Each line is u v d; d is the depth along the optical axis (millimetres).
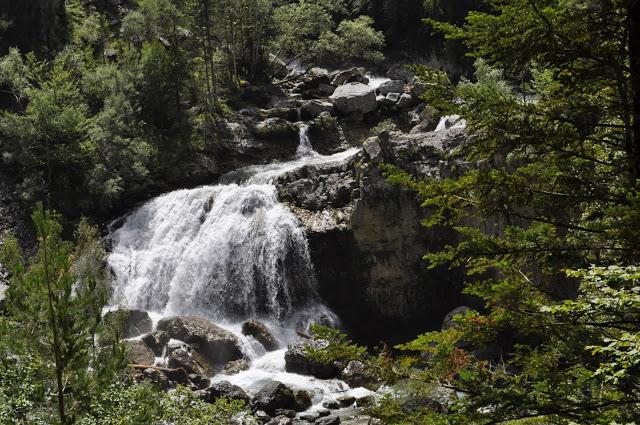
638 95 7371
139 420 12883
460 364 7617
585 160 8000
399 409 7691
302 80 56438
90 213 40688
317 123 47688
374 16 67625
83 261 26609
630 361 6215
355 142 47656
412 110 49875
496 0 7414
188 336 28719
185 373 25922
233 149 45250
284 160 45531
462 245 7727
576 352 7484
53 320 11086
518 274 8352
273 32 57656
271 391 23703
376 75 61125
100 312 11852
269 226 34656
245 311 34312
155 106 45875
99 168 39438
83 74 45531
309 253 33688
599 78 7637
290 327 33281
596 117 8273
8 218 39188
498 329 7848
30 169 40469
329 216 34281
